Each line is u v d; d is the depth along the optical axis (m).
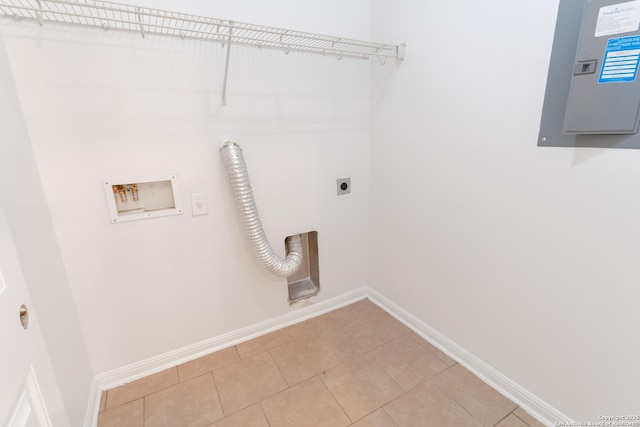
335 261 2.17
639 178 0.97
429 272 1.81
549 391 1.33
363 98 1.97
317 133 1.87
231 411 1.44
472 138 1.44
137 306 1.57
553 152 1.16
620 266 1.05
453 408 1.43
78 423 1.24
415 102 1.69
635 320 1.04
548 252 1.24
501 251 1.41
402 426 1.35
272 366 1.70
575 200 1.13
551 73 1.12
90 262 1.42
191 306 1.71
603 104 0.98
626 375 1.09
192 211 1.59
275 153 1.76
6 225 0.71
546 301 1.28
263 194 1.78
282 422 1.38
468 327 1.64
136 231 1.49
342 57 1.83
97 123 1.31
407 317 2.03
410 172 1.81
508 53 1.24
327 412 1.42
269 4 1.55
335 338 1.93
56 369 1.11
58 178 1.28
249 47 1.55
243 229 1.75
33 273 1.04
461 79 1.44
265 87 1.64
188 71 1.44
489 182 1.41
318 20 1.70
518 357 1.42
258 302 1.92
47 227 1.23
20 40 1.13
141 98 1.37
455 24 1.42
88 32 1.23
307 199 1.94
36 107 1.20
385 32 1.79
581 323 1.18
